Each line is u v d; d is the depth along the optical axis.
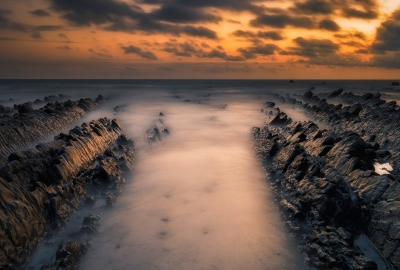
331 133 18.64
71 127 27.27
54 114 26.94
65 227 10.61
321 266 8.60
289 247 9.78
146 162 18.34
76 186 12.52
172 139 24.39
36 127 21.19
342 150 15.62
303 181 13.12
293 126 24.73
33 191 10.41
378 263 8.88
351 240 9.45
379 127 22.52
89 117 34.53
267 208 12.34
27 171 11.69
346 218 10.54
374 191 11.41
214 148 21.50
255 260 9.12
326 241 9.27
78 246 9.19
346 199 10.77
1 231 8.05
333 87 116.94
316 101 48.78
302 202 11.44
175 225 10.98
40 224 9.73
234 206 12.43
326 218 10.65
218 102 54.62
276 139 20.61
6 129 17.53
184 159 18.77
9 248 8.08
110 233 10.52
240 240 10.09
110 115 36.72
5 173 10.73
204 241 10.01
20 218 8.90
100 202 12.69
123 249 9.62
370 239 9.95
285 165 15.59
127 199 13.16
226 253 9.41
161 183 14.88
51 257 8.98
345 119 28.36
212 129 28.62
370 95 46.44
